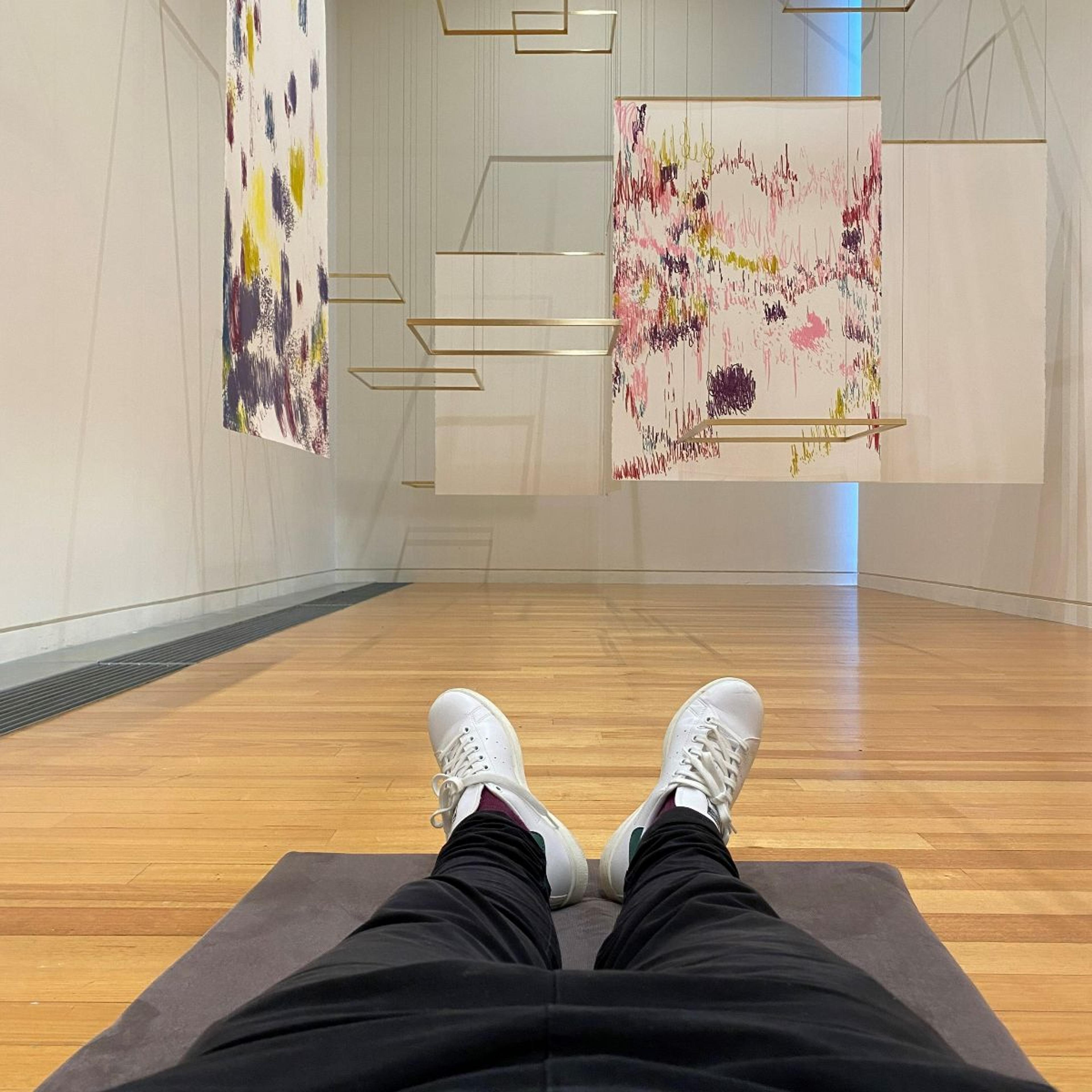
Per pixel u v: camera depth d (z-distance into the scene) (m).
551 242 6.80
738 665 2.77
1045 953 0.91
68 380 2.95
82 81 3.01
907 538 5.96
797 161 3.82
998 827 1.29
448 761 1.10
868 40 6.70
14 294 2.64
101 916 0.98
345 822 1.28
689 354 3.87
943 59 5.46
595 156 6.80
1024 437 4.02
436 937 0.52
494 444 5.26
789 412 3.87
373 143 6.83
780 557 6.96
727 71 6.83
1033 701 2.21
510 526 6.96
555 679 2.49
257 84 2.70
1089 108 4.02
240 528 4.74
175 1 3.76
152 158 3.56
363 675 2.53
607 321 3.84
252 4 2.64
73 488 3.01
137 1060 0.68
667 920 0.57
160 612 3.73
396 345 6.89
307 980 0.45
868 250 3.82
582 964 0.85
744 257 3.84
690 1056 0.38
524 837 0.79
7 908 1.00
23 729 1.85
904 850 1.19
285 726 1.89
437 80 6.82
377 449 6.94
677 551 6.96
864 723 1.96
